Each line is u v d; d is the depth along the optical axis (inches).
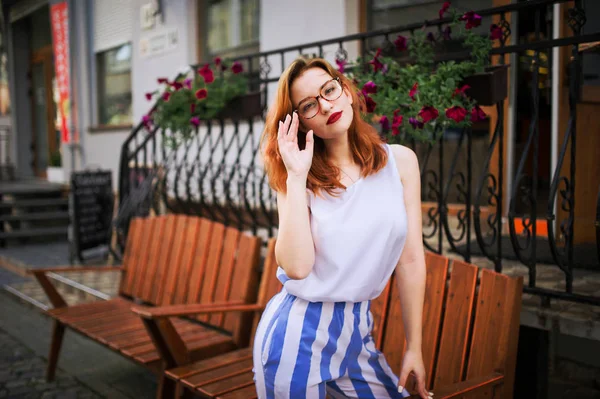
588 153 149.6
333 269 65.7
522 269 125.6
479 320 85.7
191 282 142.0
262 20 251.6
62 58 406.6
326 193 66.6
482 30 180.1
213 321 133.6
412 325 70.3
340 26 218.1
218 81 164.2
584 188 149.8
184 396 104.3
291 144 63.7
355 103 68.9
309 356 65.9
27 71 485.1
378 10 208.4
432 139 108.7
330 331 66.7
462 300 89.4
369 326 70.6
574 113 97.6
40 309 211.3
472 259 135.3
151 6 312.0
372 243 65.8
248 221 221.9
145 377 147.7
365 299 68.4
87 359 161.8
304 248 62.5
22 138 486.3
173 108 168.2
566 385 92.5
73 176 255.3
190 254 144.4
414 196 69.9
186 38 293.1
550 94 162.6
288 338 66.2
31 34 478.9
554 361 94.0
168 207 186.1
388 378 71.6
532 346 96.9
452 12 112.1
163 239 154.3
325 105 64.5
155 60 316.8
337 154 69.0
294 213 62.7
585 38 93.9
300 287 67.0
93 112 388.2
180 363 107.1
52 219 364.2
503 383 78.6
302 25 233.0
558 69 150.0
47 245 337.7
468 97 107.0
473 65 105.3
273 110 68.1
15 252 311.9
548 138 175.9
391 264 68.0
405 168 69.7
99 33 374.0
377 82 115.6
